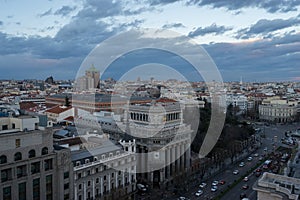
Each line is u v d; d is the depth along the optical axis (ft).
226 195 544.62
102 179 460.55
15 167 334.03
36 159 353.72
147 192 551.18
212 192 555.69
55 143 469.98
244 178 628.69
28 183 346.74
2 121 360.48
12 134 330.54
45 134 366.22
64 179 389.60
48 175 369.71
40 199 359.87
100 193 457.27
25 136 343.26
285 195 269.23
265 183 285.84
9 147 329.11
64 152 385.91
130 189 513.86
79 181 421.18
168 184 585.63
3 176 325.62
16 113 404.16
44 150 366.63
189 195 541.34
